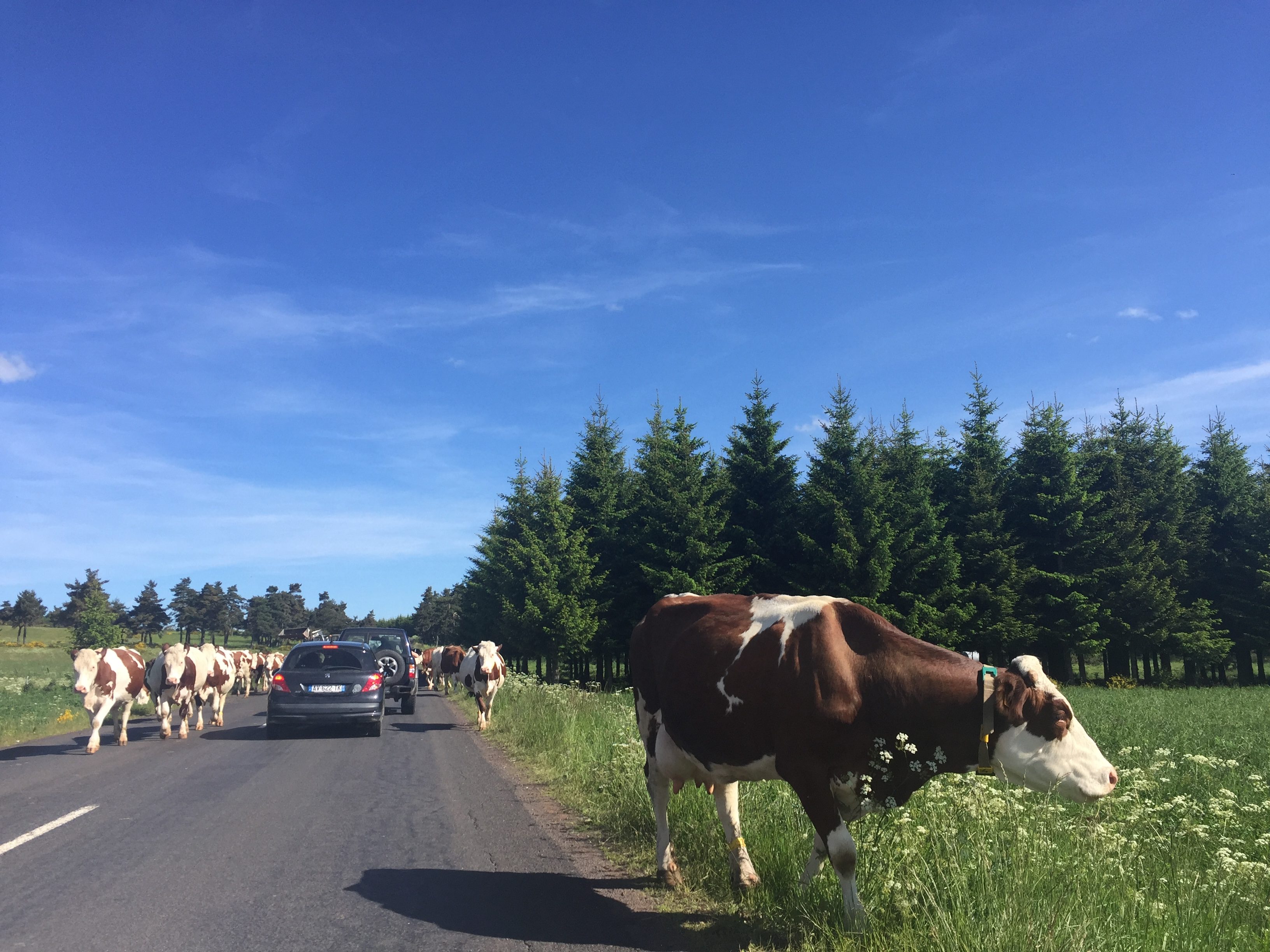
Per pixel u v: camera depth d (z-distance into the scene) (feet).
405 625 569.23
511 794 31.30
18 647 347.77
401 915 17.03
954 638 115.55
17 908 17.31
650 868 20.89
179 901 17.89
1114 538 130.11
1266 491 138.31
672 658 19.10
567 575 122.93
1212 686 126.31
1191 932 13.62
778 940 15.39
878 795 16.07
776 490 121.70
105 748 45.52
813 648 16.05
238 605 498.28
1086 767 14.61
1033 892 13.82
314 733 53.47
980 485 129.59
